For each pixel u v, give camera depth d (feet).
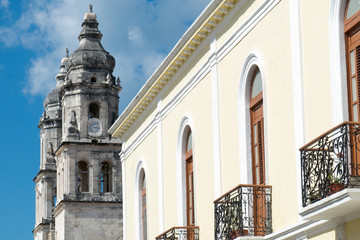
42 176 242.78
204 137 78.79
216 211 67.72
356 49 54.03
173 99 88.02
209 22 75.82
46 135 249.34
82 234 196.44
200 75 80.02
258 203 65.41
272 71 64.34
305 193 52.60
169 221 88.58
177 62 85.40
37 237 243.81
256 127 68.44
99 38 217.15
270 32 64.95
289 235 59.88
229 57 73.00
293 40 61.05
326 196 49.98
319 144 51.65
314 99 58.03
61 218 200.03
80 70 209.46
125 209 108.68
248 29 68.85
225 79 73.82
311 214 51.88
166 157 90.38
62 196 201.87
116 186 201.36
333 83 55.52
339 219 52.85
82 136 203.10
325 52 56.80
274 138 63.62
